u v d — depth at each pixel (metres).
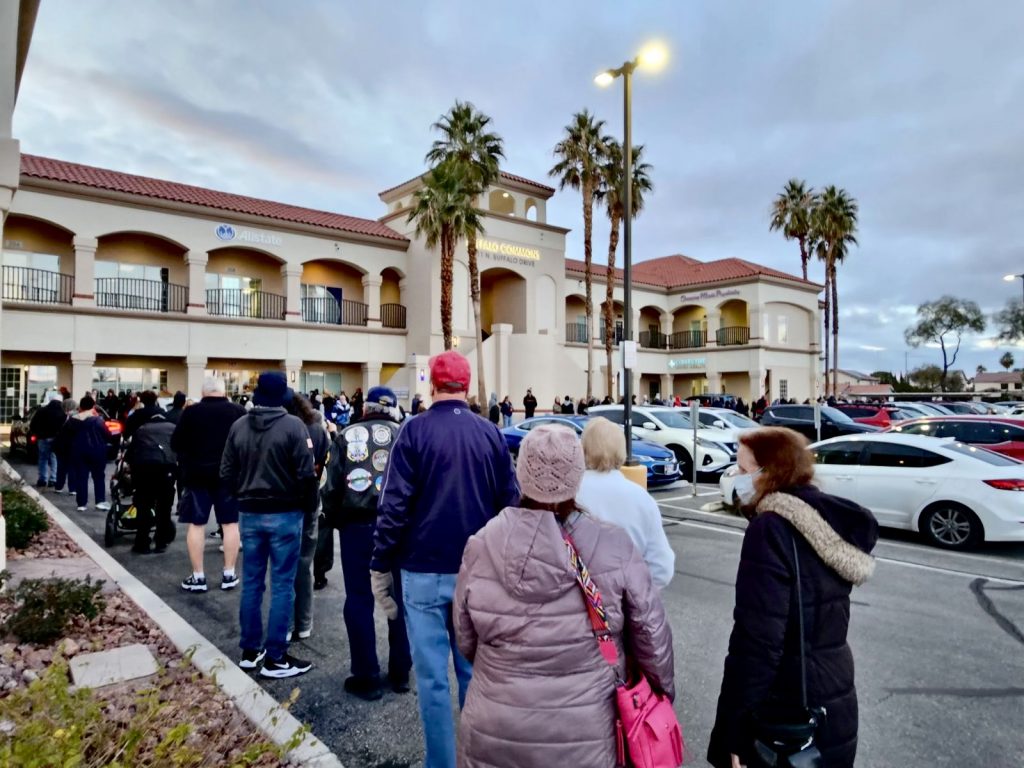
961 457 8.65
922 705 4.11
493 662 1.89
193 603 5.89
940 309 64.19
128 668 4.07
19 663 4.12
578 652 1.84
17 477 10.39
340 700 4.09
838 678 2.16
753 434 2.47
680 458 14.52
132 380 24.92
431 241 28.31
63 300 23.55
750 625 2.15
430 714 3.03
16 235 22.84
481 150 28.78
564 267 36.94
